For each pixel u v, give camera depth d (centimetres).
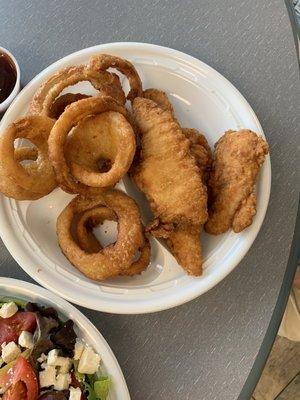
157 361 28
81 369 26
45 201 30
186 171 28
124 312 27
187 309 28
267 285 28
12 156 27
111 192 29
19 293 28
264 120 31
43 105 29
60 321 27
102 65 29
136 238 28
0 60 31
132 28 33
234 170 28
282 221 29
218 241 29
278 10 32
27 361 26
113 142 29
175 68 31
